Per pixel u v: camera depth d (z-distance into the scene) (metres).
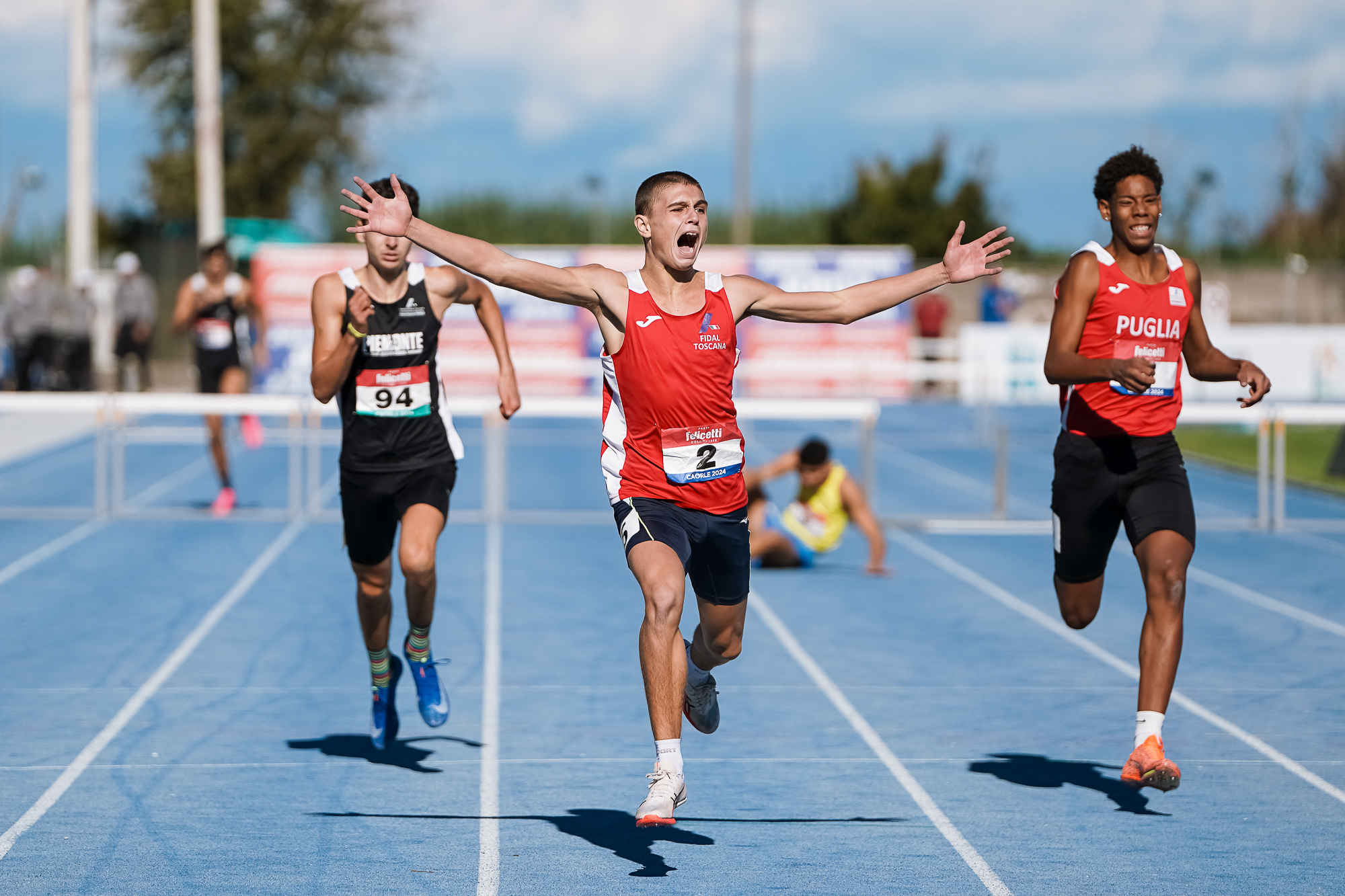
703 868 16.20
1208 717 23.70
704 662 17.83
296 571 37.19
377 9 142.88
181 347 111.12
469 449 71.81
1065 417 19.00
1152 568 17.89
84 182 92.94
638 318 15.95
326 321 19.95
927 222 151.00
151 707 23.77
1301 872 16.11
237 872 15.91
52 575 36.31
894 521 47.69
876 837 17.41
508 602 33.47
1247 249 152.50
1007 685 25.97
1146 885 15.70
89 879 15.65
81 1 92.38
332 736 22.17
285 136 142.00
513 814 18.30
